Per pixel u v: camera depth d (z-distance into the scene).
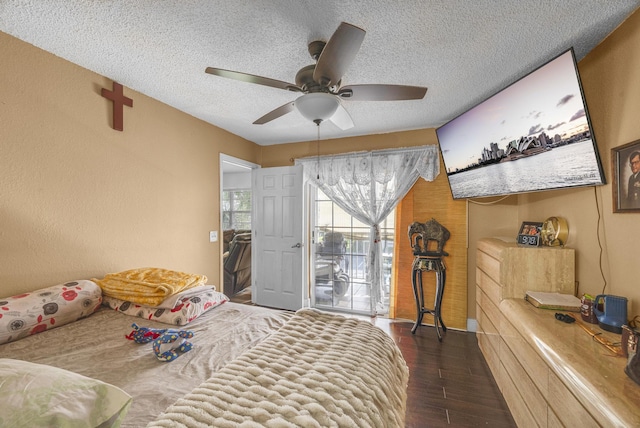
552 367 1.12
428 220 3.12
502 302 1.82
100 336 1.47
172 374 1.12
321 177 3.61
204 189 2.97
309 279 3.77
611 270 1.46
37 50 1.68
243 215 6.48
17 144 1.61
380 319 3.35
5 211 1.57
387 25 1.47
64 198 1.82
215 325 1.64
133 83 2.14
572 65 1.43
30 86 1.65
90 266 1.97
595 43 1.60
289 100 2.45
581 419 0.97
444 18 1.42
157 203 2.46
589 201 1.62
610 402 0.83
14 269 1.60
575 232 1.77
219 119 2.94
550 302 1.58
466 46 1.66
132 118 2.24
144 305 1.77
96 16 1.42
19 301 1.48
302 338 1.36
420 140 3.21
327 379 0.99
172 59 1.82
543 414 1.26
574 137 1.50
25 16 1.41
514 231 2.86
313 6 1.33
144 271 2.09
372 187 3.36
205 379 1.09
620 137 1.41
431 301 3.18
